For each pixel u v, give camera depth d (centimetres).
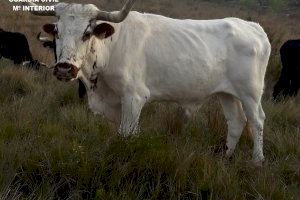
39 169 541
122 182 541
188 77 624
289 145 663
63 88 858
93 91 612
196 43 629
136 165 551
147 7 2566
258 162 621
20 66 1030
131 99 606
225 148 672
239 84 647
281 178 582
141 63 609
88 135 621
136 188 531
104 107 624
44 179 530
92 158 548
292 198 542
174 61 618
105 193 516
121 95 609
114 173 537
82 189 531
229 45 643
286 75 956
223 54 641
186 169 550
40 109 730
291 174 596
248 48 645
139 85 609
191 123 690
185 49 623
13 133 619
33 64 1036
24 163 545
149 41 613
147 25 617
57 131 637
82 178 534
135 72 605
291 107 832
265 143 685
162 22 628
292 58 949
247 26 666
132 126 607
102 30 566
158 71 616
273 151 665
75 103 796
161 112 726
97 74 600
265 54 663
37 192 512
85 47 561
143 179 539
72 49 551
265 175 566
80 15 556
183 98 638
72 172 538
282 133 704
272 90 1002
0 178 512
